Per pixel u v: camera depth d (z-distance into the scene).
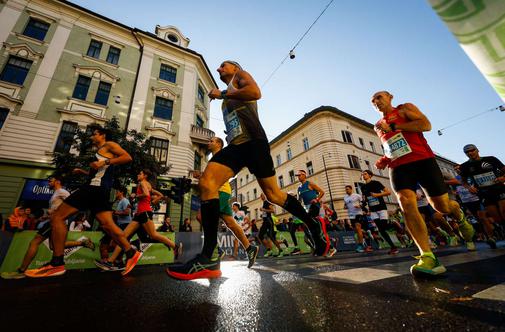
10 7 11.84
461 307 0.87
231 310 1.05
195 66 16.88
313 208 4.91
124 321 0.98
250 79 1.74
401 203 1.74
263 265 3.33
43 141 10.62
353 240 8.52
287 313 0.96
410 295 1.08
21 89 10.89
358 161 20.75
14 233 3.63
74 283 2.16
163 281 2.08
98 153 2.67
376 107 2.12
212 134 15.48
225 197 3.14
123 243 2.71
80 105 12.01
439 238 6.11
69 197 2.50
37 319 1.05
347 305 1.00
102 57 13.70
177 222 12.39
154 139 13.48
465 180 4.33
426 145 1.84
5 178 9.59
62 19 13.01
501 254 2.58
